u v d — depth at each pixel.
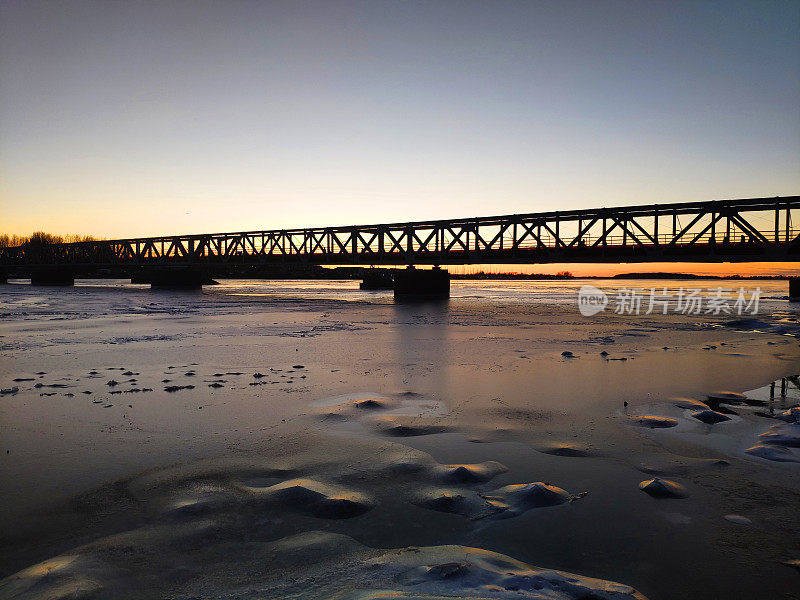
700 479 6.36
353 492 5.96
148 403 10.03
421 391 11.15
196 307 41.41
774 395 10.81
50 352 16.91
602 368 14.07
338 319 30.59
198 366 14.27
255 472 6.58
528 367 14.22
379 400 10.23
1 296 58.19
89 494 5.90
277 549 4.70
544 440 7.85
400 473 6.52
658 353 16.97
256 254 68.38
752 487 6.12
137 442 7.72
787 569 4.42
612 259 39.53
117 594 3.97
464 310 38.84
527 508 5.56
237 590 4.02
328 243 59.75
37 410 9.50
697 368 14.09
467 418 9.04
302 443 7.68
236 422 8.76
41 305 43.28
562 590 3.92
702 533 5.04
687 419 8.99
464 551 4.61
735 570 4.40
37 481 6.27
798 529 5.11
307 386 11.64
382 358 15.78
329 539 4.88
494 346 18.64
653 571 4.38
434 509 5.55
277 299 54.41
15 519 5.30
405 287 54.19
